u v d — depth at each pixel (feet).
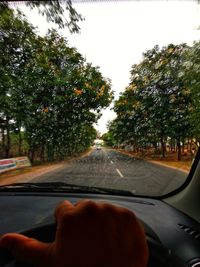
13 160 60.75
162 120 77.20
